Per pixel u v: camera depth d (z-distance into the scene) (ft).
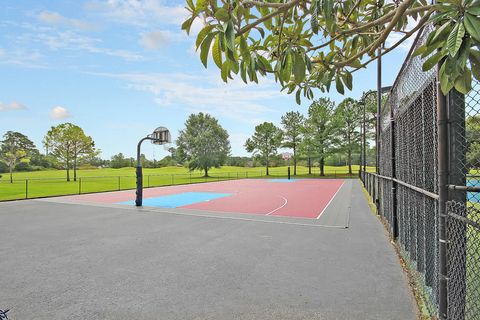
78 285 14.34
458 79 4.77
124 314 11.44
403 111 17.11
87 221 31.96
